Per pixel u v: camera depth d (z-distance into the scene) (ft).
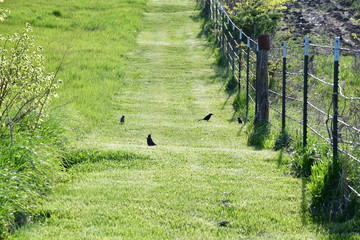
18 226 28.04
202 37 134.31
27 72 40.75
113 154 43.01
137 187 35.06
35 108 42.63
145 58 112.57
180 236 26.84
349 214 29.48
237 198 32.83
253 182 36.45
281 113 56.49
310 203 31.37
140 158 42.60
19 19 143.95
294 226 28.37
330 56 85.66
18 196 29.89
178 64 106.42
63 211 30.27
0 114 42.24
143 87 89.45
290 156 42.63
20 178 31.42
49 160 36.19
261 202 32.09
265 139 52.42
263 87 57.82
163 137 58.03
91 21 150.20
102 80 91.76
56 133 44.70
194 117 69.46
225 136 58.08
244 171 39.34
